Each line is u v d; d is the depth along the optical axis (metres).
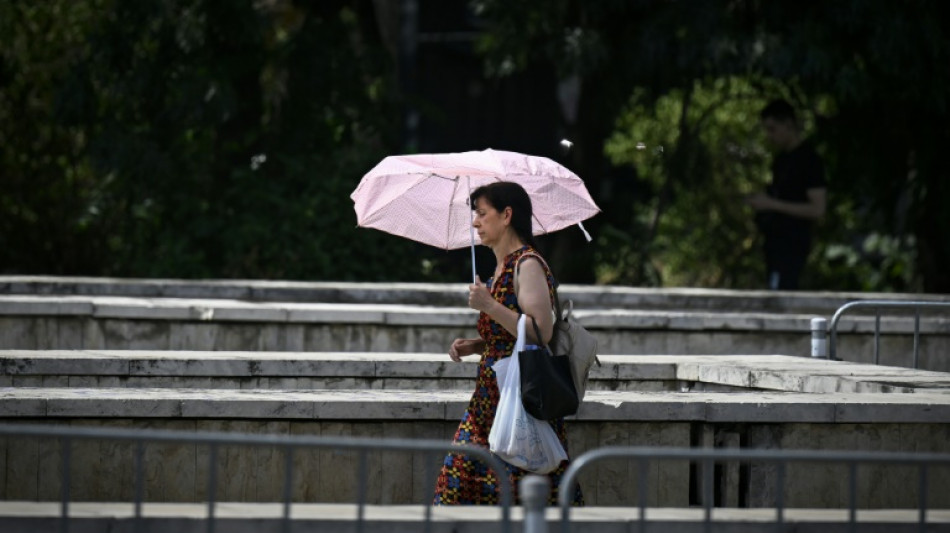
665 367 29.30
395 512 16.28
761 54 54.06
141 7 55.38
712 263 78.00
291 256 54.47
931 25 54.38
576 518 16.39
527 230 20.08
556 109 75.06
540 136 85.38
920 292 66.44
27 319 35.09
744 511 17.12
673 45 55.78
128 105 57.16
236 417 22.08
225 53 57.09
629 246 63.34
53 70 61.31
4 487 21.56
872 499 22.61
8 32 60.66
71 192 61.53
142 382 26.64
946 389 24.84
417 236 22.97
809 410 22.52
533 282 19.59
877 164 62.41
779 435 22.61
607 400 22.78
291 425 22.38
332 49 59.12
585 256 62.72
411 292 41.56
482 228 20.14
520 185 20.62
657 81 59.38
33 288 40.84
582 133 62.16
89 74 56.38
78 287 41.12
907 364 37.75
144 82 55.78
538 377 19.28
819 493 22.53
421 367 27.89
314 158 57.03
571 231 63.53
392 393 23.44
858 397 23.48
